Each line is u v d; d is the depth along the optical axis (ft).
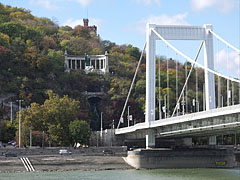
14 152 603.26
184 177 479.00
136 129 627.87
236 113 427.33
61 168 530.27
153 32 604.08
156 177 476.13
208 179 463.42
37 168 525.34
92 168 538.47
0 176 473.26
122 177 473.67
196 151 577.84
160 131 581.12
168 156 568.00
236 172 526.98
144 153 561.43
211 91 599.16
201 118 469.57
